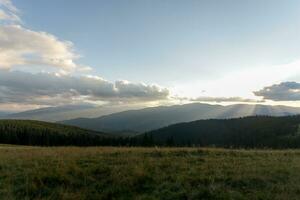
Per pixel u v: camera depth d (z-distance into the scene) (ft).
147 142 359.87
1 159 59.00
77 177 43.16
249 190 36.14
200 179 40.47
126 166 48.65
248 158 58.39
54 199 34.42
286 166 49.44
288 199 32.22
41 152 72.08
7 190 37.76
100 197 34.88
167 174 43.78
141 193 36.52
